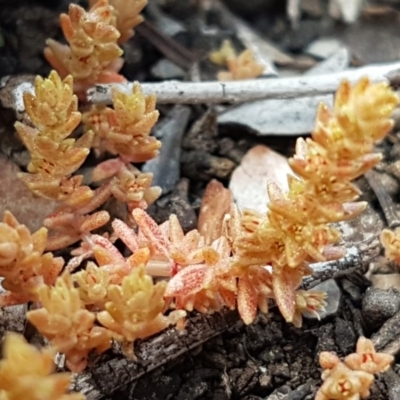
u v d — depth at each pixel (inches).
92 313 2.9
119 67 4.0
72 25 3.5
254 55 5.0
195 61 5.0
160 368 3.3
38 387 2.4
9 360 2.3
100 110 3.8
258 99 4.2
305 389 3.2
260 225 2.8
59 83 3.0
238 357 3.4
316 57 5.2
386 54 5.2
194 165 4.2
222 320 3.2
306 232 2.8
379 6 5.5
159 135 4.3
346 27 5.4
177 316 2.9
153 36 5.0
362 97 2.5
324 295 3.1
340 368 2.8
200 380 3.3
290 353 3.4
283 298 2.9
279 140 4.3
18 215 3.7
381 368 2.9
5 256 2.7
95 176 3.4
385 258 3.7
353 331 3.5
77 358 2.9
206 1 5.4
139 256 3.0
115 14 3.9
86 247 3.3
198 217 3.9
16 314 3.3
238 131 4.3
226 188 4.1
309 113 4.3
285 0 5.6
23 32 4.7
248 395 3.3
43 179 3.2
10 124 4.1
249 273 3.0
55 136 3.1
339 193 2.7
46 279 3.0
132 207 3.5
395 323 3.4
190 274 2.9
